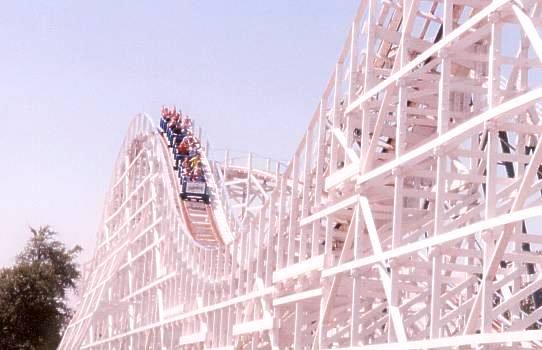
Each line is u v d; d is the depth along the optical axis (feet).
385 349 70.95
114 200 233.55
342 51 91.97
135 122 219.00
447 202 92.12
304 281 98.22
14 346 275.80
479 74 83.30
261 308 111.75
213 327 131.13
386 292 73.72
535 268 95.20
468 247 85.71
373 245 76.95
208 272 140.97
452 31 69.31
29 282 282.97
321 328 87.81
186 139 199.31
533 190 70.74
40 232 324.39
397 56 80.89
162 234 173.78
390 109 89.15
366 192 82.28
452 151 70.28
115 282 199.41
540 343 79.87
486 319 59.82
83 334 193.26
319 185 95.45
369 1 85.97
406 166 75.10
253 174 199.31
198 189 180.96
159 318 166.91
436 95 88.33
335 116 92.63
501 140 90.58
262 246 113.50
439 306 65.92
